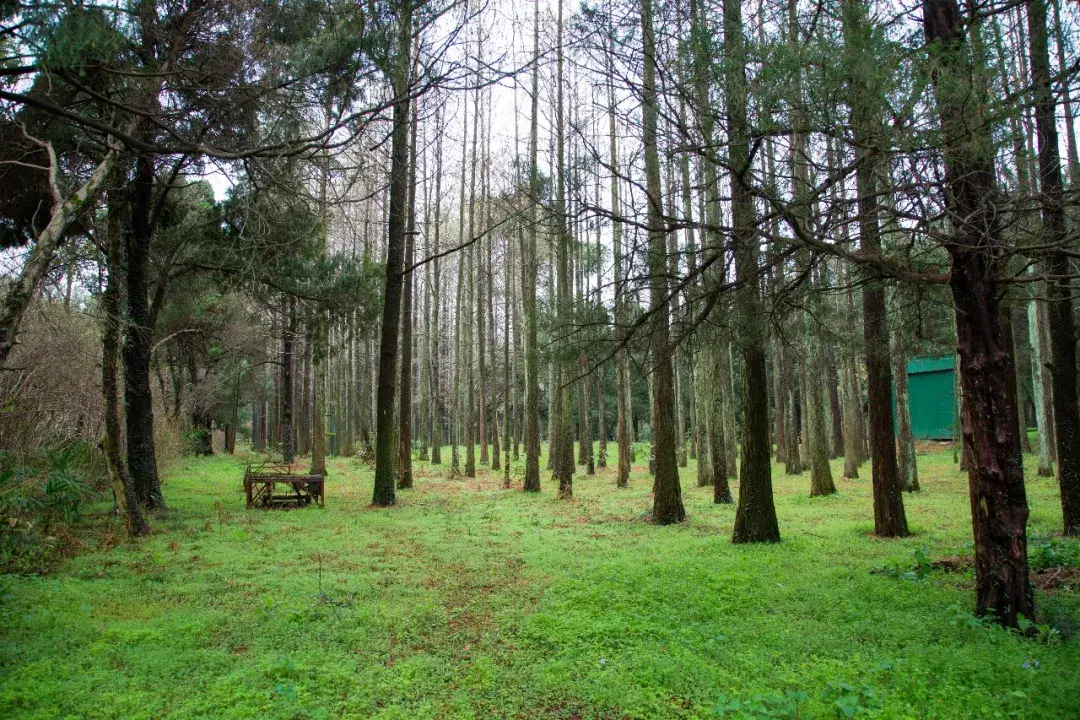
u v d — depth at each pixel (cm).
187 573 809
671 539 1089
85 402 1276
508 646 579
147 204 1259
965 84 414
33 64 432
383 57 543
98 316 1030
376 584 780
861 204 548
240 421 5147
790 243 566
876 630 571
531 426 1883
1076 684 429
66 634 567
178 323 2214
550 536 1123
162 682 480
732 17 502
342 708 452
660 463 1302
